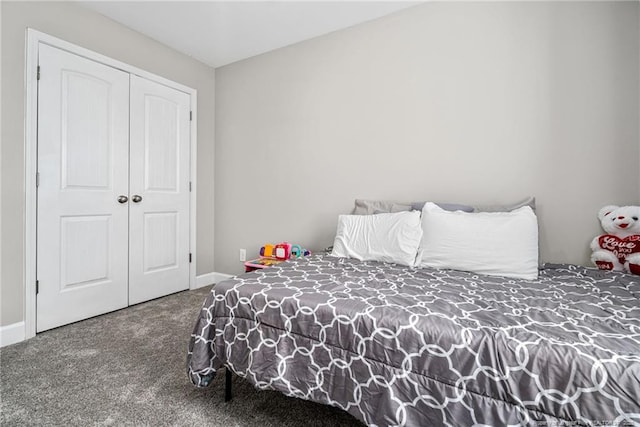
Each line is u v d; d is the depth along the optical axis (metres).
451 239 1.53
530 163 1.75
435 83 2.01
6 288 1.74
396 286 1.22
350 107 2.33
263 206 2.80
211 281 3.12
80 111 2.05
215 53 2.77
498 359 0.75
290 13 2.16
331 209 2.44
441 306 0.98
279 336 1.05
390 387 0.85
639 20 1.50
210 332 1.19
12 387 1.32
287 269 1.50
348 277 1.35
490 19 1.84
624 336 0.77
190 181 2.86
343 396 0.93
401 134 2.13
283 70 2.65
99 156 2.16
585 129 1.62
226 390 1.25
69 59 1.99
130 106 2.35
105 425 1.11
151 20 2.26
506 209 1.68
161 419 1.14
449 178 1.97
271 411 1.20
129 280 2.38
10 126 1.74
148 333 1.89
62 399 1.25
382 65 2.20
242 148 2.92
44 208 1.89
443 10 1.98
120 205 2.30
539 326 0.83
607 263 1.50
